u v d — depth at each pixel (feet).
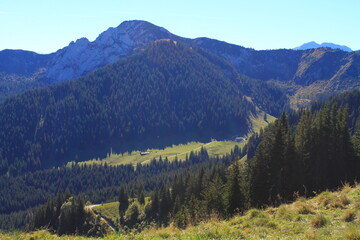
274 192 134.31
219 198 124.67
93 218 276.41
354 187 68.03
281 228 47.93
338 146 178.29
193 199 151.53
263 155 163.73
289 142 159.02
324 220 46.75
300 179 155.53
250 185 147.02
